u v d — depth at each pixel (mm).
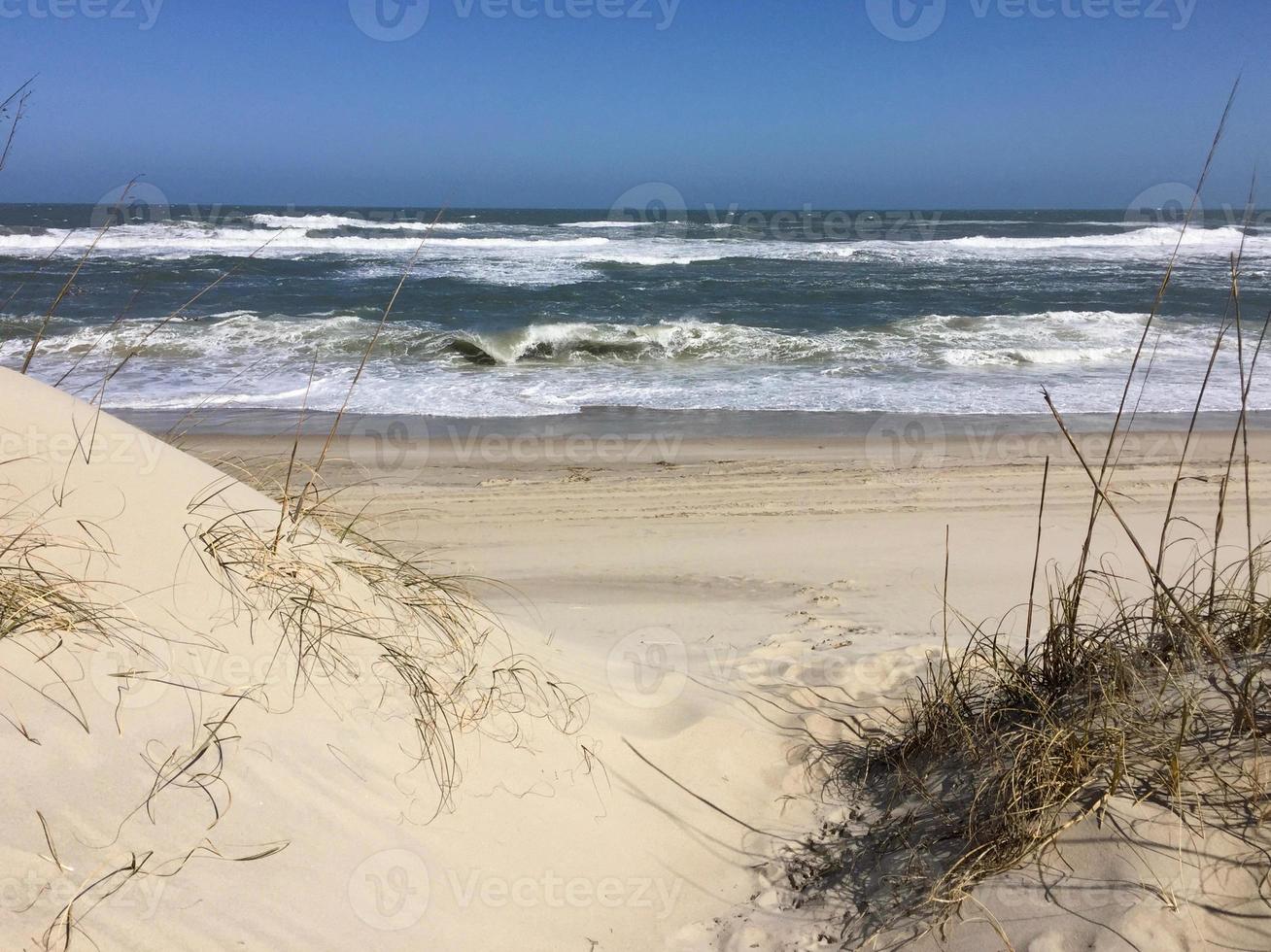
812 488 8695
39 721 2023
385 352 15688
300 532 3164
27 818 1855
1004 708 3025
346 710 2555
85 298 20781
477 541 7062
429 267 30141
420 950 2080
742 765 3240
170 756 2135
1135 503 7848
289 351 15578
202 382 13297
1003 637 4523
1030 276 29750
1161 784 2336
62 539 2424
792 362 15531
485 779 2656
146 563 2529
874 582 5949
